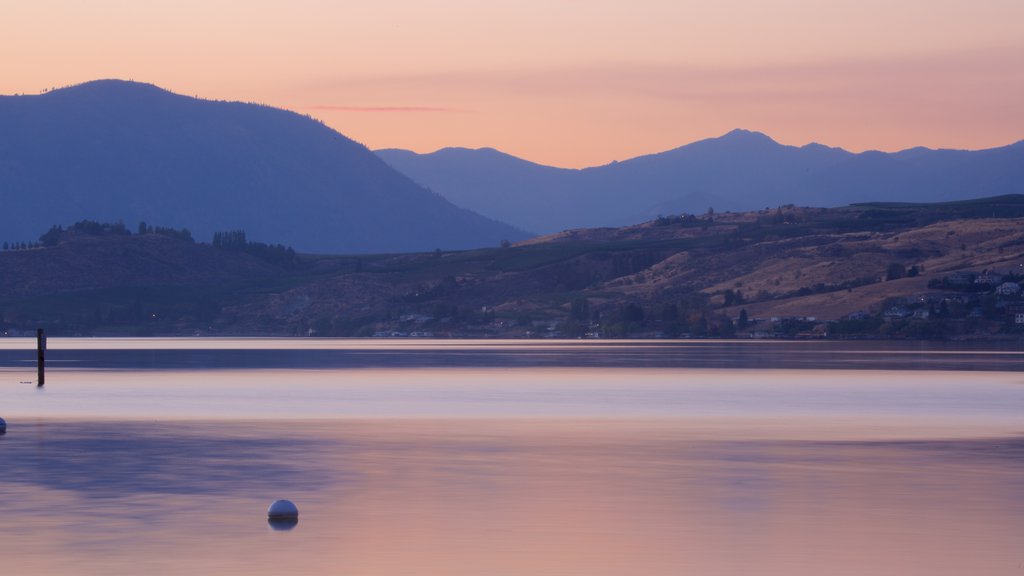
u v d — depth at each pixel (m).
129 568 53.38
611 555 56.22
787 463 88.50
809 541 59.16
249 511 67.00
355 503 69.94
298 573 52.62
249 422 125.88
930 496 72.31
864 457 92.31
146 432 114.00
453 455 93.75
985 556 55.78
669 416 135.00
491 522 64.06
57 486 76.12
